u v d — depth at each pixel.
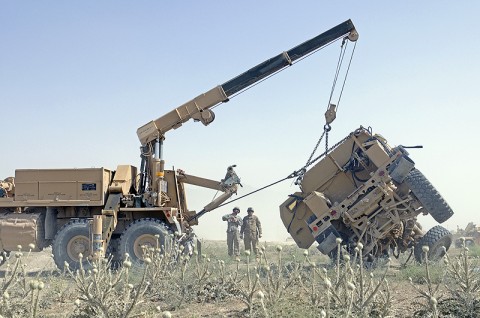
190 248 11.77
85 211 11.91
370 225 10.60
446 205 10.38
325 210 10.76
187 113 12.72
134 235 11.05
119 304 5.05
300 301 5.23
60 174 11.65
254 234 16.09
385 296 5.07
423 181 10.49
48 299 6.71
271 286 5.29
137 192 12.33
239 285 6.77
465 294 5.13
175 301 6.25
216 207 12.56
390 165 10.52
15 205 11.58
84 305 5.08
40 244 11.53
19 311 4.75
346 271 4.66
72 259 11.00
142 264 10.80
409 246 11.27
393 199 10.58
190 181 12.63
